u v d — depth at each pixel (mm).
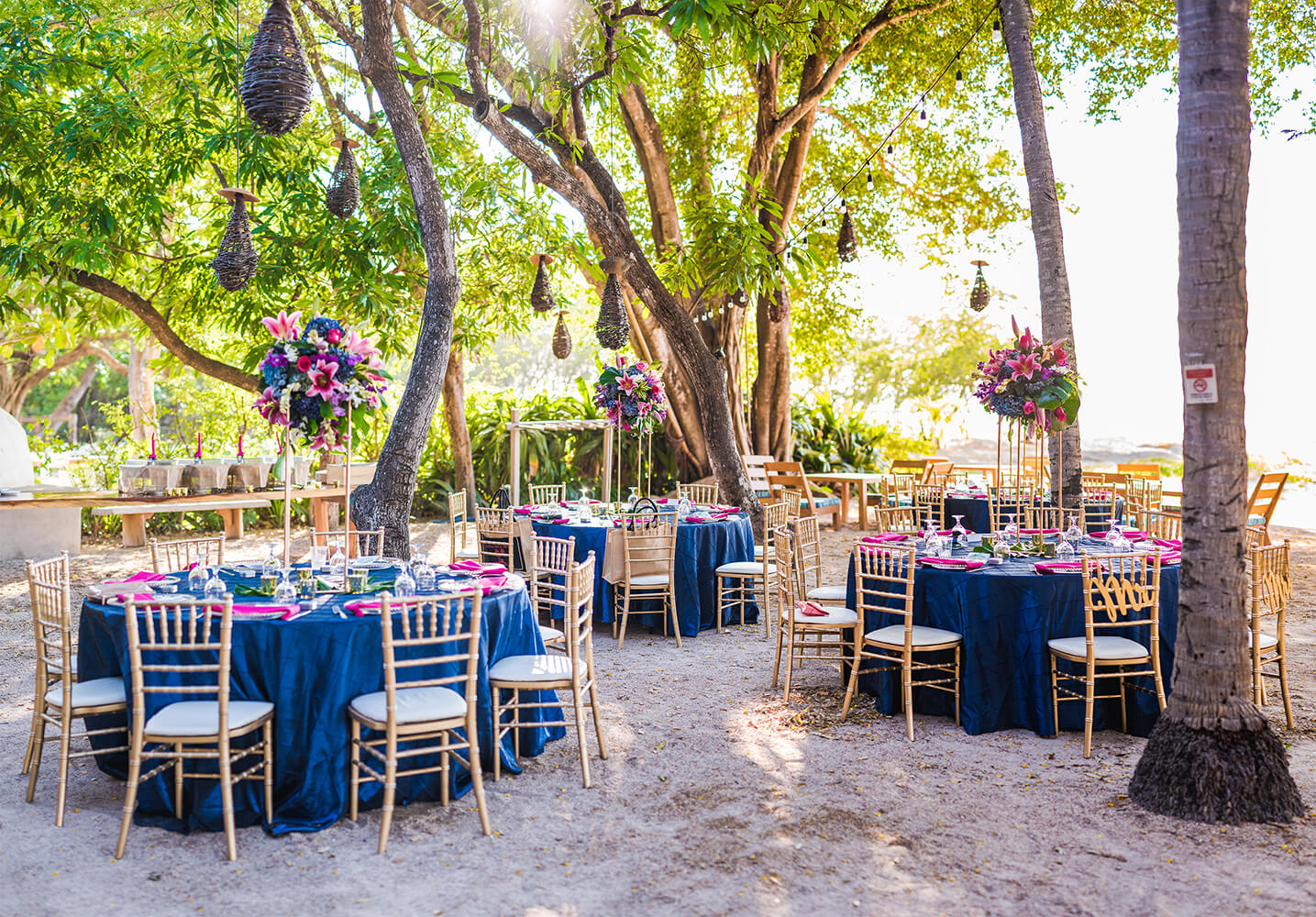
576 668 4531
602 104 9148
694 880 3520
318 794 4004
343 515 14133
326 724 4008
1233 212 4000
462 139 11180
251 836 3908
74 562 11234
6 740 5078
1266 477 10719
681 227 13656
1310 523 15719
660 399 9508
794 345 17547
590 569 4840
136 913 3279
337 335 4781
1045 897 3396
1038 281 9258
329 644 4027
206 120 10367
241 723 3816
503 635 4703
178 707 3912
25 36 9805
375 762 4172
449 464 16766
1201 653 4125
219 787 3936
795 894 3416
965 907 3328
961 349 26141
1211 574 4098
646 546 7582
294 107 5043
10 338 16109
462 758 4227
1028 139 9219
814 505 14023
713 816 4113
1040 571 5375
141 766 4078
